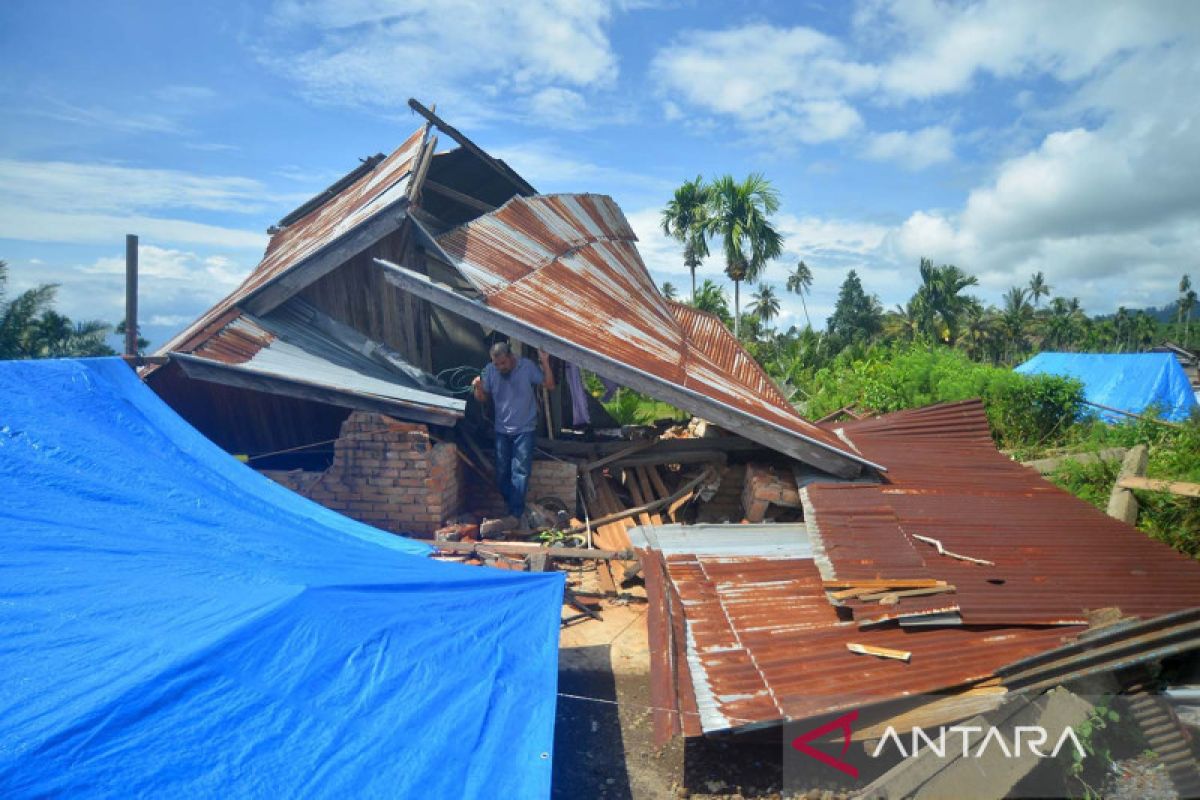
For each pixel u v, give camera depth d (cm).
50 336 2580
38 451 432
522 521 842
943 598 502
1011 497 728
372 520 800
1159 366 2006
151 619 308
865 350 3331
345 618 357
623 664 566
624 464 941
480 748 309
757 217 3719
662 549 646
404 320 970
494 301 817
